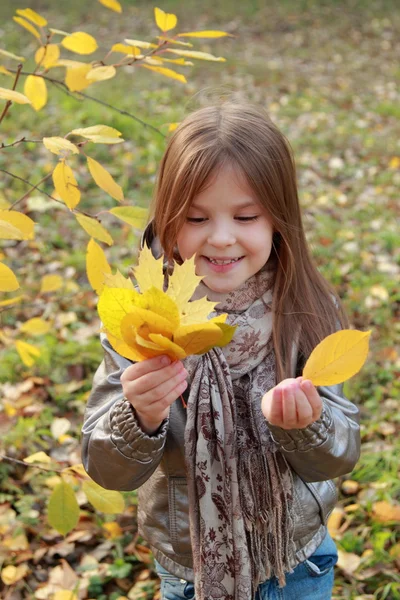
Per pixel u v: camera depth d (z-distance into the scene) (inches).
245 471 61.0
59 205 163.8
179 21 475.2
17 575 92.7
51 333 144.6
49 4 493.4
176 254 63.9
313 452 55.8
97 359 138.1
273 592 65.4
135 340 39.6
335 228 193.2
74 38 67.8
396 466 111.4
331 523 101.5
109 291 38.2
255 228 58.6
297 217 63.5
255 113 62.1
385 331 149.9
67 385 131.0
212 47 421.4
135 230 186.9
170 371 44.8
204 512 60.4
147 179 217.2
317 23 476.7
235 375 62.0
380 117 297.0
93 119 252.1
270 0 522.0
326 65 388.8
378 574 94.8
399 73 370.0
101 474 57.2
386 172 237.0
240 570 60.1
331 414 57.9
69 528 67.3
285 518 61.3
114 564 96.8
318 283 66.1
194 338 38.6
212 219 57.9
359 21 480.1
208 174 56.6
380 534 98.5
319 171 235.0
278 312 62.6
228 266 58.9
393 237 186.5
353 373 42.0
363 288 163.5
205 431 60.0
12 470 111.3
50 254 174.4
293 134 269.6
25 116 249.9
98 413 60.4
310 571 66.7
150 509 66.4
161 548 65.9
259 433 60.6
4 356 135.4
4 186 200.4
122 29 450.6
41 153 223.9
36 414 123.2
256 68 374.0
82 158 223.9
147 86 323.9
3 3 488.1
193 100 83.1
